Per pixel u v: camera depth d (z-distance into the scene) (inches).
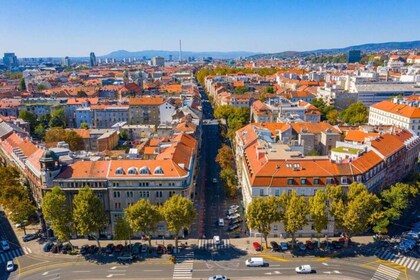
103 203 5639.8
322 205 5014.8
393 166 6825.8
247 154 6722.4
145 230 5137.8
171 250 5349.4
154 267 4955.7
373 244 5408.5
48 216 5103.3
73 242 5644.7
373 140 6884.8
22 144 7819.9
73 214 5128.0
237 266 4943.4
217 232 5880.9
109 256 5246.1
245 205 6382.9
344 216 5044.3
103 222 5260.8
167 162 5831.7
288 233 5585.6
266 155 5954.7
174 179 5575.8
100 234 5782.5
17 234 5944.9
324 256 5132.9
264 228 5182.1
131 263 5064.0
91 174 5689.0
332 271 4785.9
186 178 5625.0
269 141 7293.3
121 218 5378.9
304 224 5064.0
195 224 6136.8
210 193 7401.6
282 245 5315.0
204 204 6894.7
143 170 5654.5
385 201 5767.7
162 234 5772.6
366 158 6112.2
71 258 5221.5
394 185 6638.8
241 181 7465.6
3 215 6648.6
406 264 4926.2
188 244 5531.5
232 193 6943.9
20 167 7116.1
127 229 5187.0
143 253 5305.1
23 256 5300.2
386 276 4667.8
